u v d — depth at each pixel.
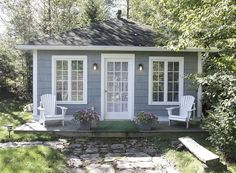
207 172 5.77
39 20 20.36
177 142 8.54
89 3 21.12
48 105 10.84
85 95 11.27
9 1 19.36
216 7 4.43
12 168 5.92
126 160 7.07
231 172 5.84
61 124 10.51
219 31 4.63
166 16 11.74
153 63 11.42
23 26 19.19
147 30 12.64
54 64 11.17
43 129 9.59
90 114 9.58
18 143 8.42
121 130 9.53
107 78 11.41
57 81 11.27
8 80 18.33
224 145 6.77
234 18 4.44
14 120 11.53
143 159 7.17
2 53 18.02
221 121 6.72
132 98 11.38
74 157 7.27
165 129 9.77
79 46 10.82
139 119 9.66
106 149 8.11
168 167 6.61
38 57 11.13
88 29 12.44
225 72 5.78
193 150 6.59
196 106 11.45
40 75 11.16
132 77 11.36
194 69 11.43
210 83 6.11
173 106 11.46
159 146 8.34
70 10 20.84
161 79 11.47
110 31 12.30
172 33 10.33
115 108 11.51
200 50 10.84
